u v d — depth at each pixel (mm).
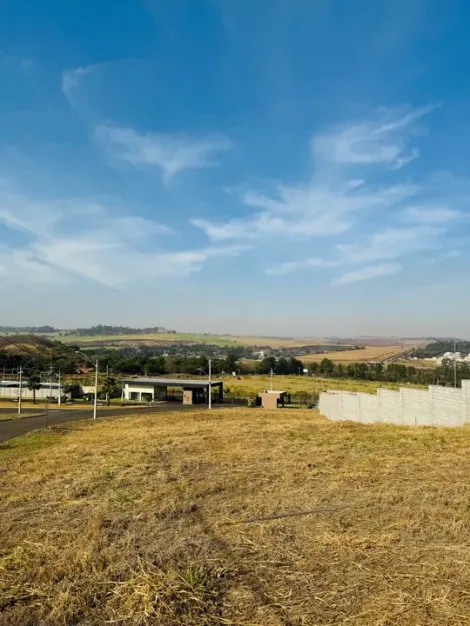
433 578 3441
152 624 2949
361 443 11180
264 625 2889
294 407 44594
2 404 44312
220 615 3031
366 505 5473
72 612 3109
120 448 12758
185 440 13695
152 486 7086
